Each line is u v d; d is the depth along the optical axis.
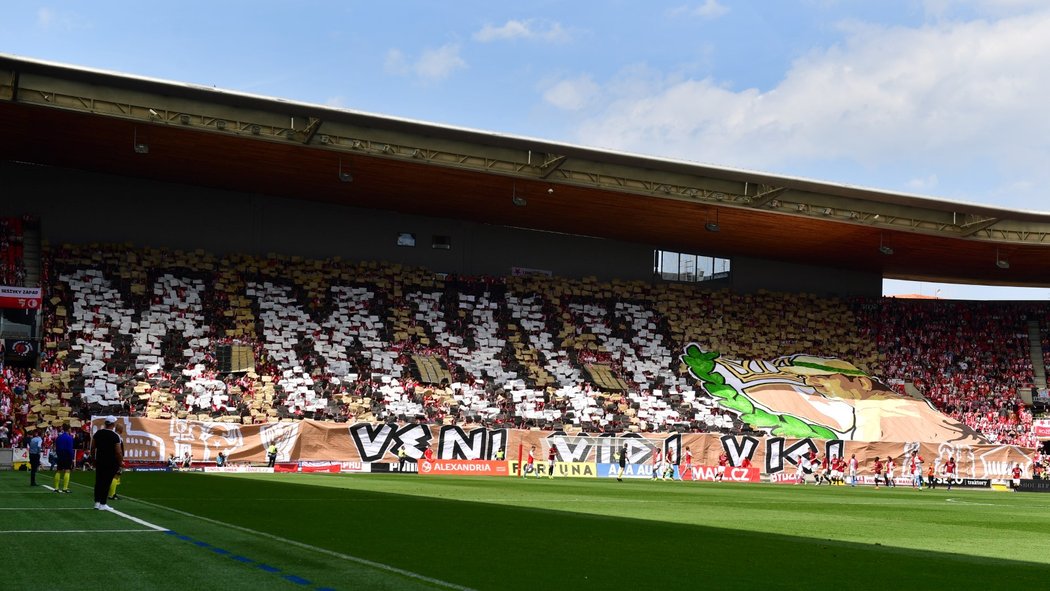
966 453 60.12
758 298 74.50
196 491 29.17
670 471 54.34
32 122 47.84
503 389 60.31
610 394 62.47
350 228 65.38
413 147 50.25
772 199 57.69
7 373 49.03
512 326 65.31
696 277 74.31
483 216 66.31
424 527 19.78
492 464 52.22
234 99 44.88
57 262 56.09
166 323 55.94
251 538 16.05
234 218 62.31
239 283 60.25
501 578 12.98
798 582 13.74
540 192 58.41
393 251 66.44
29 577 11.55
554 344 65.19
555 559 15.26
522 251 69.88
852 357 72.38
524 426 58.38
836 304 76.25
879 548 19.20
